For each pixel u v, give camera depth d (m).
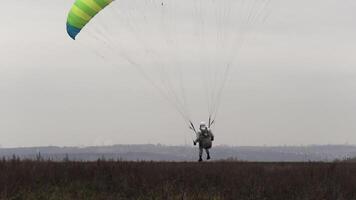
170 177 106.25
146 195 100.94
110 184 105.00
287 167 114.81
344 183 103.12
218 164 117.69
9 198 98.50
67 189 103.25
